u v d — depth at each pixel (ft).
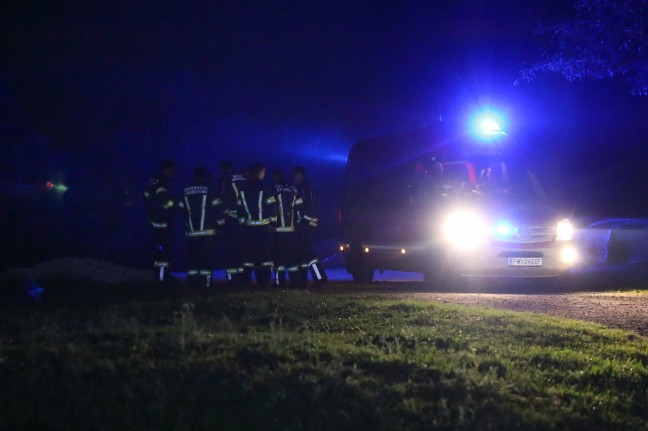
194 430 18.37
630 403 22.88
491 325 31.65
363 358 24.04
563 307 39.50
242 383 20.74
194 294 39.45
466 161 51.65
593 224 66.28
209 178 46.68
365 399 20.40
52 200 95.35
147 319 30.91
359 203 56.18
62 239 85.40
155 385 20.47
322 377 21.75
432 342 27.50
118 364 22.47
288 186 49.57
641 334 33.27
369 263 55.42
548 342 29.30
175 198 47.57
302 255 50.03
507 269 48.24
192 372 21.70
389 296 40.63
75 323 29.48
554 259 48.34
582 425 20.81
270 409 19.48
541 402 22.04
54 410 18.90
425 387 21.77
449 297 42.11
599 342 30.07
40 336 26.37
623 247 65.21
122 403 19.33
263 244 47.14
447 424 19.47
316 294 40.47
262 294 39.04
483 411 20.63
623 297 43.75
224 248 64.85
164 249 46.11
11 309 34.27
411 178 52.90
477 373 23.47
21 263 64.95
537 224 48.26
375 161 55.83
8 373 21.52
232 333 26.96
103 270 51.42
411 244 51.67
